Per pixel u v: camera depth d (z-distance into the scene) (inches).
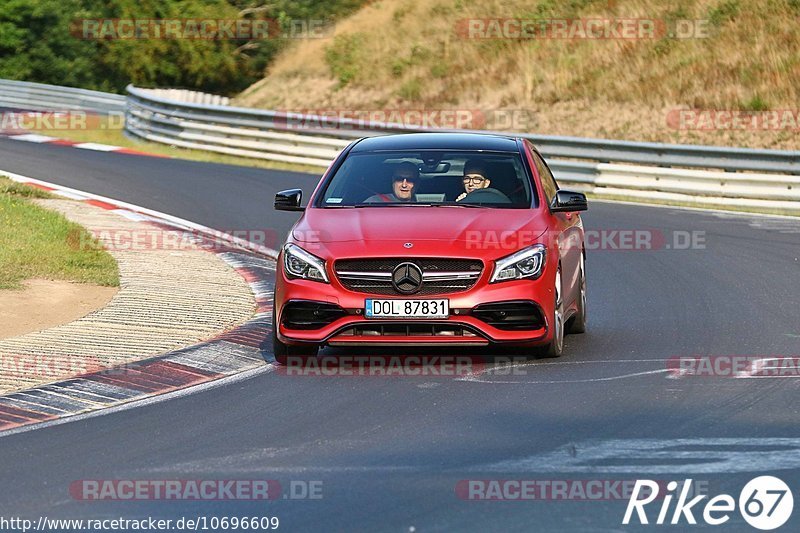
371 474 778.2
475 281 1107.9
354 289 1114.7
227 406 988.6
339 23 5221.5
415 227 1144.2
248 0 5536.4
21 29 5369.1
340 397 1014.4
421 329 1110.4
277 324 1145.4
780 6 4057.6
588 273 1777.8
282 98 4621.1
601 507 704.4
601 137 3710.6
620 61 4057.6
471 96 4173.2
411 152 1280.8
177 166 3051.2
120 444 868.6
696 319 1401.3
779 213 2596.0
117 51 5418.3
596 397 1002.1
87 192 2529.5
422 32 4717.0
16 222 1876.2
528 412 950.4
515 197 1218.0
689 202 2699.3
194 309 1411.2
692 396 1003.3
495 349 1210.6
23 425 928.3
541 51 4274.1
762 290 1600.6
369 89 4466.0
